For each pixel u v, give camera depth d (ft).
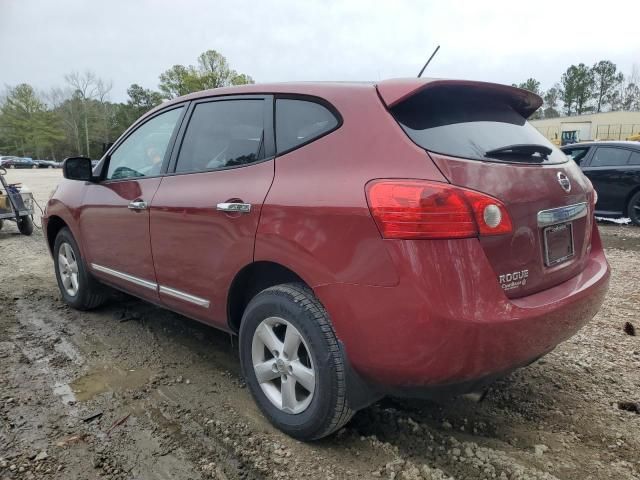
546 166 8.20
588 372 10.94
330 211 7.36
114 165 13.00
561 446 8.38
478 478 7.59
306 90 8.72
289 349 8.30
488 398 9.91
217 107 10.33
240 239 8.72
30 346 12.60
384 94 7.74
